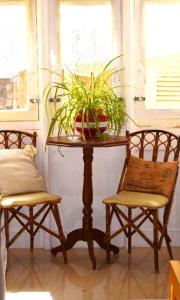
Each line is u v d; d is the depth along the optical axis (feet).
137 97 14.32
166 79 14.28
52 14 14.21
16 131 14.23
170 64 14.21
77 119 13.05
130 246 14.01
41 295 11.23
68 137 13.30
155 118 14.42
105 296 11.21
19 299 11.01
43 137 14.39
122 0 14.17
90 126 12.91
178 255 13.78
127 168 13.76
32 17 14.21
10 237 14.46
